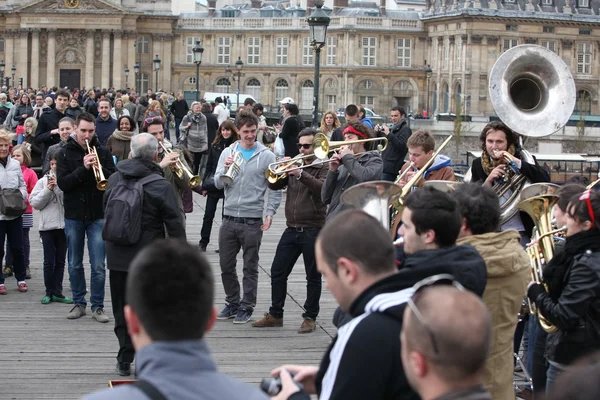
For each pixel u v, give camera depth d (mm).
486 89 84938
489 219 6941
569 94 11547
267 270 16891
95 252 12828
